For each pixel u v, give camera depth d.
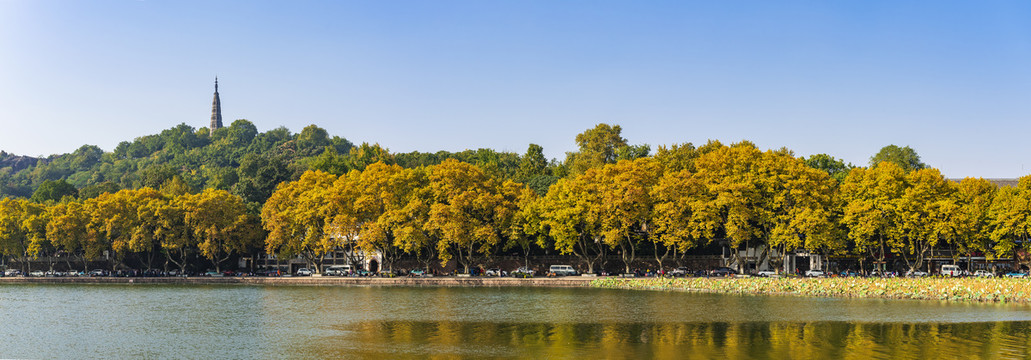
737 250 134.12
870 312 87.88
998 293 98.94
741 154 137.62
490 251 156.88
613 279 131.88
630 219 136.50
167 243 158.12
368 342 70.50
